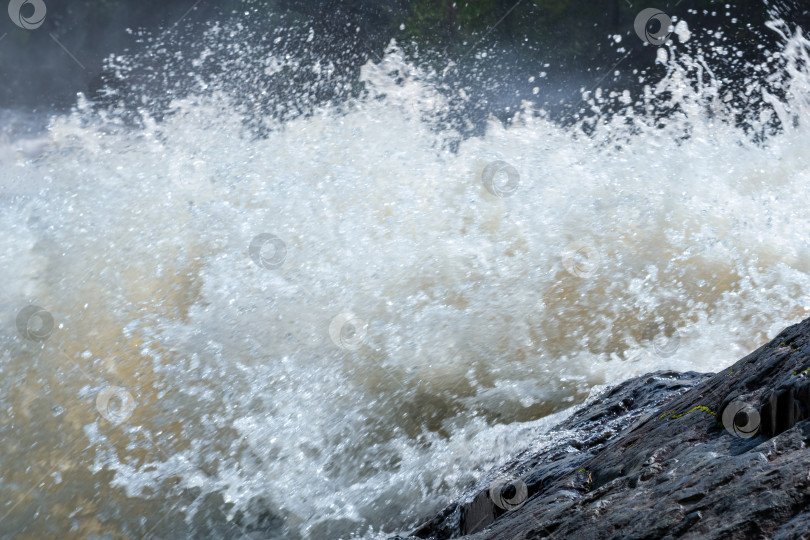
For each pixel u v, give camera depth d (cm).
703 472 235
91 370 722
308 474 634
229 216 915
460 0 2598
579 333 783
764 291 834
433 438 659
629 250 879
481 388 716
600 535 232
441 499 588
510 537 286
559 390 719
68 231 884
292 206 932
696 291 834
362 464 638
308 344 757
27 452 646
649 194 961
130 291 810
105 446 653
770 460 220
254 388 712
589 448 441
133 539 585
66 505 609
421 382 720
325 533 582
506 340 773
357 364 740
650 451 297
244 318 784
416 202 936
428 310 800
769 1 2273
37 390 699
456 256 862
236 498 614
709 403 307
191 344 755
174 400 699
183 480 630
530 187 966
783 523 190
